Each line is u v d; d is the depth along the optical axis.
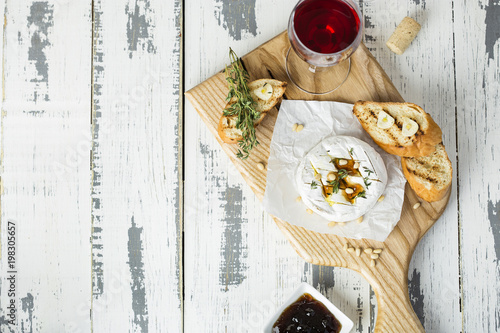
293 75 0.81
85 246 0.85
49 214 0.85
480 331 0.83
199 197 0.85
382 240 0.79
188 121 0.85
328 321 0.79
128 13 0.85
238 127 0.77
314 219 0.80
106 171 0.85
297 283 0.84
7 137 0.85
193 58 0.85
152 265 0.85
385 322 0.79
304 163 0.79
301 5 0.74
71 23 0.85
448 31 0.84
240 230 0.85
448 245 0.84
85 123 0.85
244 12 0.85
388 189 0.80
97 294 0.85
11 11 0.85
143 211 0.85
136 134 0.85
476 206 0.84
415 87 0.84
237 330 0.85
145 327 0.85
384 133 0.78
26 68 0.85
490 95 0.84
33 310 0.85
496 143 0.84
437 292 0.84
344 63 0.81
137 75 0.85
